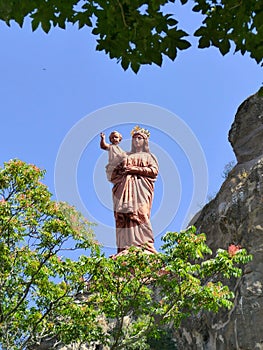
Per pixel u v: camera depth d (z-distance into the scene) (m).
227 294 18.19
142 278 18.81
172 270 18.08
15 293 19.52
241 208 22.94
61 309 19.06
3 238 19.36
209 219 24.59
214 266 18.33
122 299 18.91
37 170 20.20
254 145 26.05
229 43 9.75
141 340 20.72
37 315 19.33
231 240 22.89
